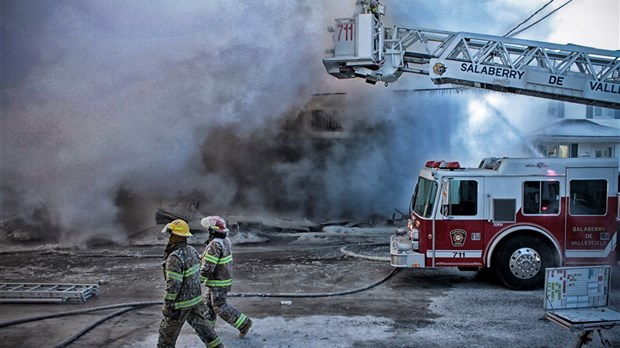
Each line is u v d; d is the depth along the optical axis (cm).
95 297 757
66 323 633
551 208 773
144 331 607
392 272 895
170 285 467
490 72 856
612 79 848
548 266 775
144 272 914
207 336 502
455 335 594
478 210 779
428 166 858
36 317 646
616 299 711
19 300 719
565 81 834
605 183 771
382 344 567
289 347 559
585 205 772
